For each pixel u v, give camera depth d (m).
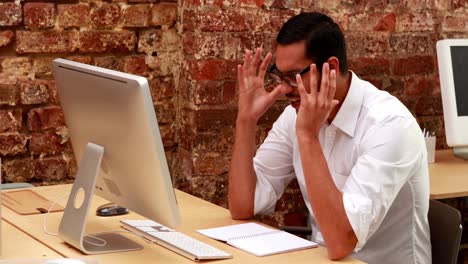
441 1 3.71
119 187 2.12
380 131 2.23
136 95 1.90
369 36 3.56
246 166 2.52
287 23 2.28
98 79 2.02
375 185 2.15
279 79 2.30
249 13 3.29
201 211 2.55
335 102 2.17
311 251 2.13
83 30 3.21
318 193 2.12
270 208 2.58
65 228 2.09
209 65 3.25
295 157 2.57
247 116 2.54
